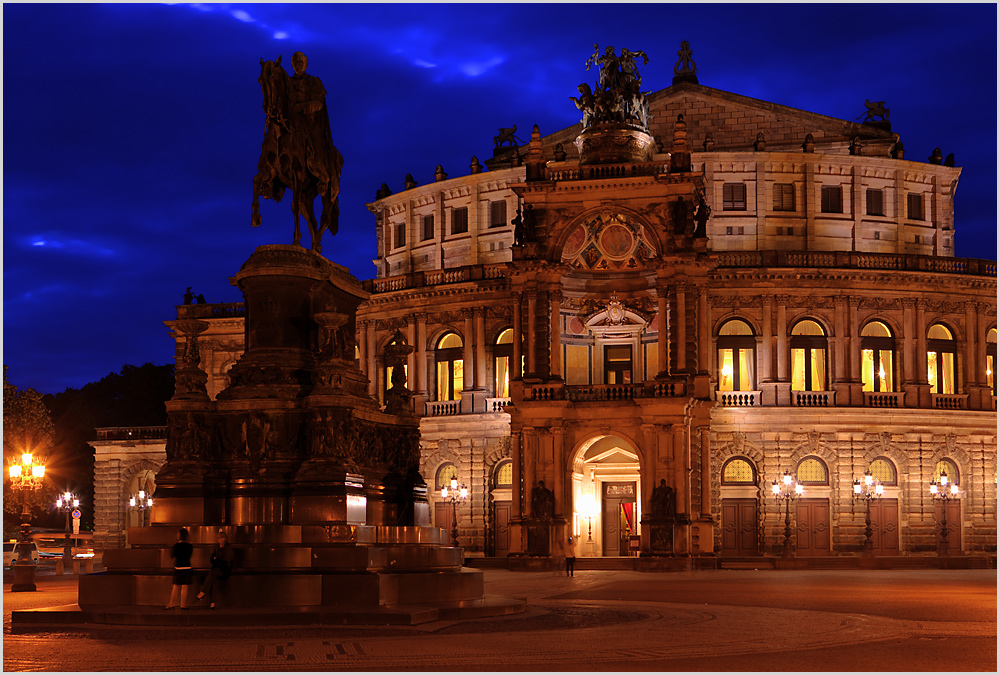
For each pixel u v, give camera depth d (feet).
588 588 175.42
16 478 174.50
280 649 78.54
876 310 300.40
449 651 78.23
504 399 303.89
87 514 483.51
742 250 306.35
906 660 75.92
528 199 270.26
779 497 293.23
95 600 100.48
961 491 299.79
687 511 256.11
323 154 115.85
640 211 264.52
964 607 128.16
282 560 98.07
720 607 128.06
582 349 293.02
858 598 145.69
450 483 306.96
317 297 112.37
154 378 504.02
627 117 279.90
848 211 320.29
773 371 296.10
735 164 317.42
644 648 81.71
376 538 104.47
